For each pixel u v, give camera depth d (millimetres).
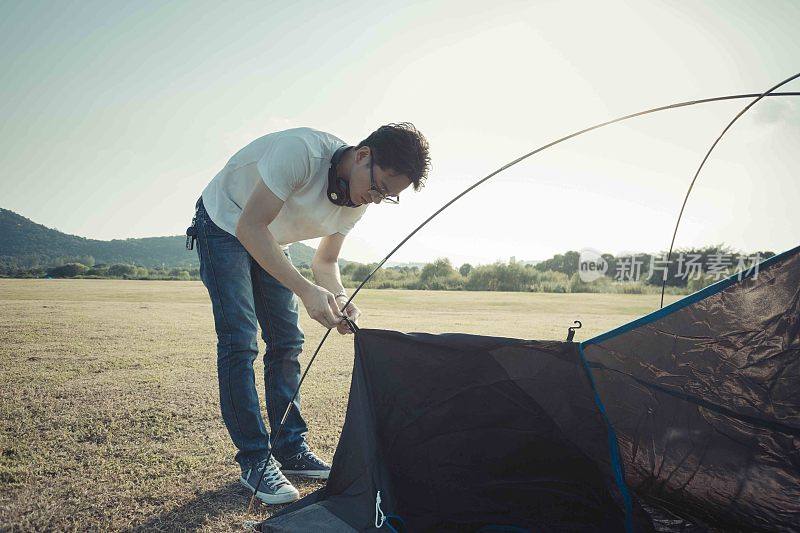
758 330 1597
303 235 2135
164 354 5066
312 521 1742
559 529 1769
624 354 1779
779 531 1716
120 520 1798
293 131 1959
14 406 3141
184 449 2492
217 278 2088
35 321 7551
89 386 3684
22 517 1786
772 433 1626
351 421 1859
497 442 1868
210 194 2121
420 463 1869
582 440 1835
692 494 1836
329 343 6086
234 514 1873
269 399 2307
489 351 1802
